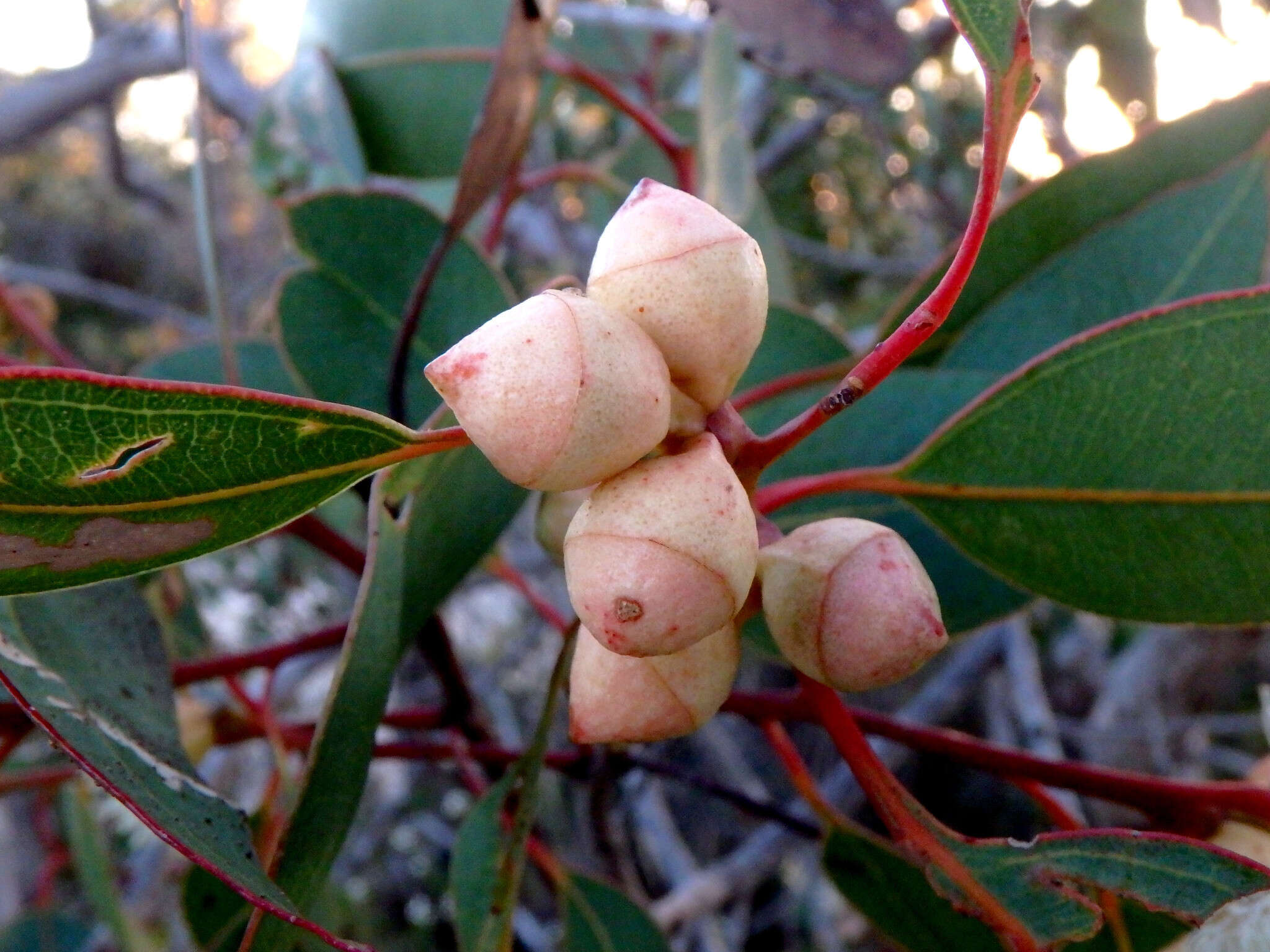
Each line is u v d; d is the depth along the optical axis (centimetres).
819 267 46
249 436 8
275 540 39
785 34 23
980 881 9
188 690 16
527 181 22
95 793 20
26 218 68
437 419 10
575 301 7
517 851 10
